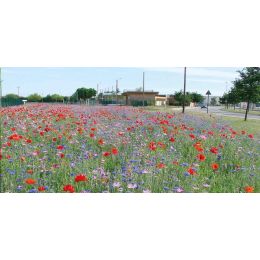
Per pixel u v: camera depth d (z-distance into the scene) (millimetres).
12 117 12398
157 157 7035
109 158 6988
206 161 7555
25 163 6078
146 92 57188
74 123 11602
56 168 5945
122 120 12992
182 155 7875
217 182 6223
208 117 20531
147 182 5445
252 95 25656
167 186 5535
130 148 7922
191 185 5625
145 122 12312
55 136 9062
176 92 66938
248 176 6605
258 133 14977
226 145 9492
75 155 6875
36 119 12039
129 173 5699
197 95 70000
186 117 17453
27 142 7477
